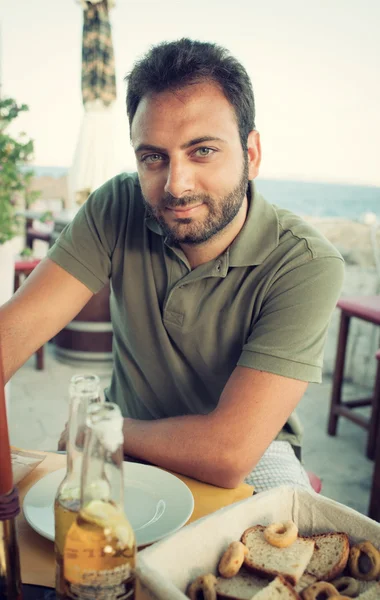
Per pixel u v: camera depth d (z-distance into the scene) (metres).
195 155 1.09
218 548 0.59
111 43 4.65
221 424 1.04
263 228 1.23
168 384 1.36
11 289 2.69
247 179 1.20
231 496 0.90
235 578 0.56
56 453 0.97
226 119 1.09
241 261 1.20
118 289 1.38
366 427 3.06
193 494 0.89
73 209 4.73
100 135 4.72
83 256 1.34
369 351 4.16
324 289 1.17
